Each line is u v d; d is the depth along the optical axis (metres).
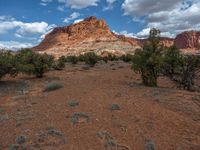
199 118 7.86
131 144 6.15
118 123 7.46
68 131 7.00
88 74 23.05
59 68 29.33
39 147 6.07
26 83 17.42
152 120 7.66
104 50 137.62
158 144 6.12
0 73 17.77
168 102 9.68
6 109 9.94
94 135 6.67
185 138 6.44
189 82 14.84
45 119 8.11
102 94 11.45
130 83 15.92
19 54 24.22
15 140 6.46
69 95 11.58
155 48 15.35
